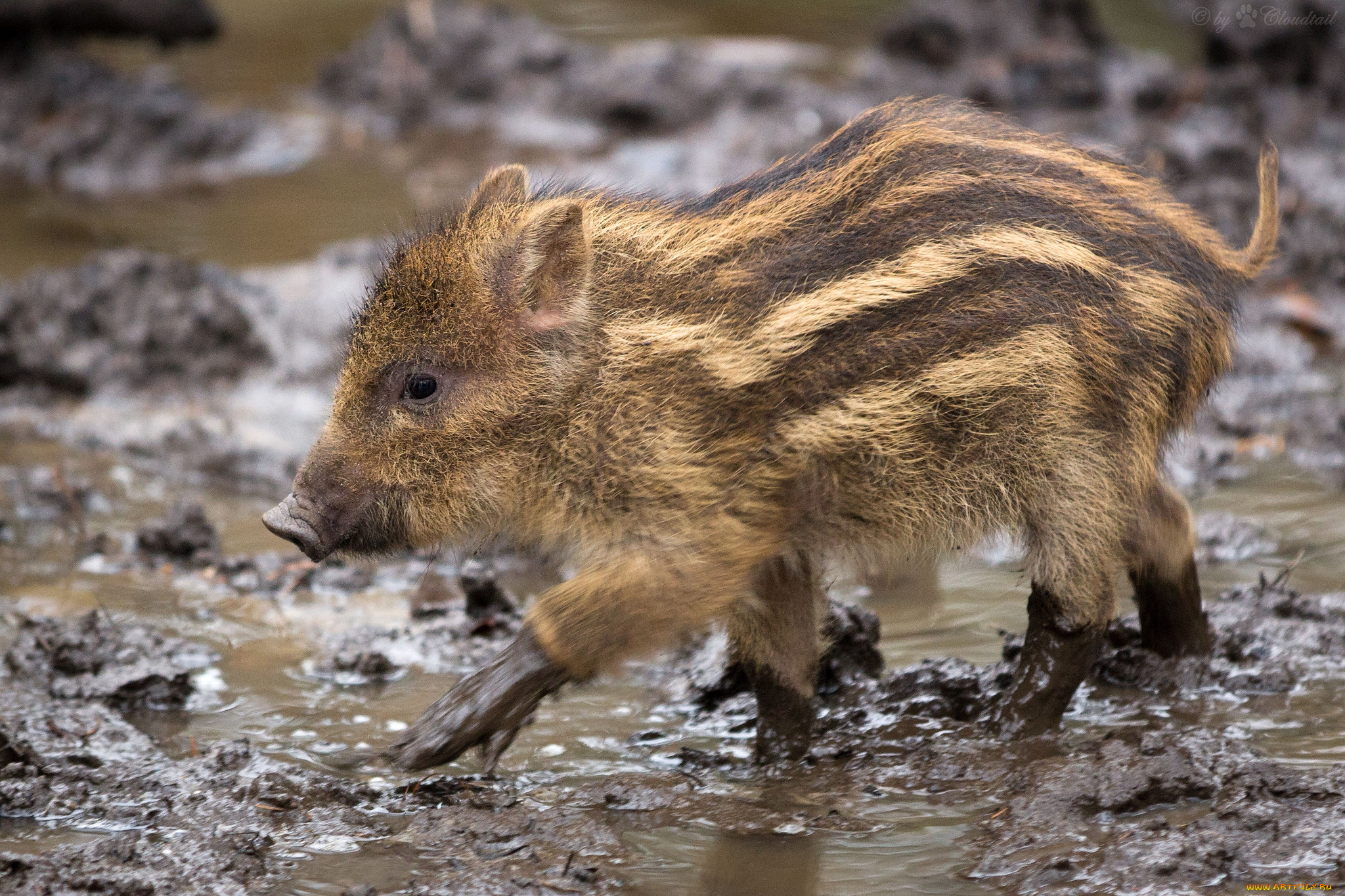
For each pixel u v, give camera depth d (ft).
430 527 31.89
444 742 28.96
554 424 31.17
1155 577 34.14
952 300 30.37
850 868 26.94
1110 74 86.07
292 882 26.68
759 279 30.66
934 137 32.22
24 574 41.73
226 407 53.67
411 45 93.86
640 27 106.42
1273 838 26.45
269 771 29.99
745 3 113.50
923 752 31.32
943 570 41.83
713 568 30.07
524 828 28.25
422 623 39.09
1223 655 35.29
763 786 30.60
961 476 31.01
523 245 30.66
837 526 31.22
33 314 57.11
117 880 26.03
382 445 31.40
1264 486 45.96
